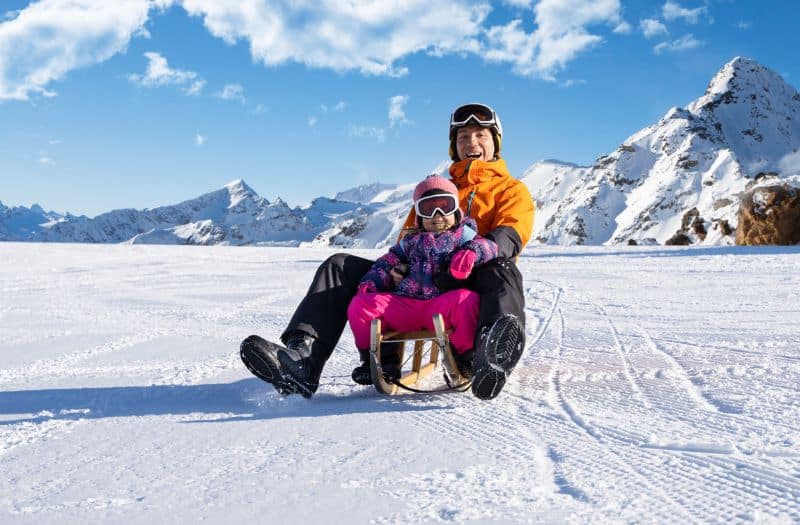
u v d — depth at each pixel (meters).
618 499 1.76
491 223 4.01
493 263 3.42
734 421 2.59
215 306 8.27
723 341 4.70
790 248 18.31
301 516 1.71
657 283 9.77
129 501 1.89
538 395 3.24
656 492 1.80
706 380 3.44
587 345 4.85
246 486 1.97
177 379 3.98
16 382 4.00
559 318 6.45
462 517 1.66
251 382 3.82
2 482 2.12
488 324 3.09
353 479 2.00
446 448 2.31
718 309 6.71
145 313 7.64
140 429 2.79
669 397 3.10
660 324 5.79
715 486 1.84
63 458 2.38
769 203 34.12
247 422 2.84
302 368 3.26
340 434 2.56
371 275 3.54
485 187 4.06
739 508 1.68
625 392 3.25
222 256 19.67
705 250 18.53
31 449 2.53
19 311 7.90
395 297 3.46
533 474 1.99
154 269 14.93
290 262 17.00
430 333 3.26
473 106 4.29
